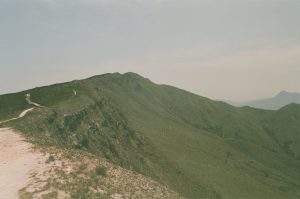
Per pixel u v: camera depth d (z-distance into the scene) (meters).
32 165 40.28
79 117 97.00
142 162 114.44
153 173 111.12
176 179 119.38
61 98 109.12
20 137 53.69
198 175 133.38
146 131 164.12
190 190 116.75
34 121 74.06
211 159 165.25
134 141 126.50
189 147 172.75
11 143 49.78
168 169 123.88
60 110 90.50
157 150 134.50
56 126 81.56
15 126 63.97
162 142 157.00
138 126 163.12
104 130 107.38
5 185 35.69
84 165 42.28
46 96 112.31
